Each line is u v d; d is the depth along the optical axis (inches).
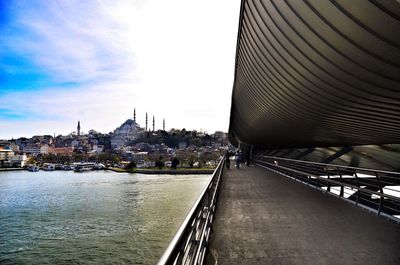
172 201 1759.4
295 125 579.8
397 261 175.0
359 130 447.5
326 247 201.3
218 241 217.2
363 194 368.2
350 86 309.4
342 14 231.1
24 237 1198.3
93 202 1882.4
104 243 1063.6
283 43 338.6
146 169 4613.7
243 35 432.8
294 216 293.7
